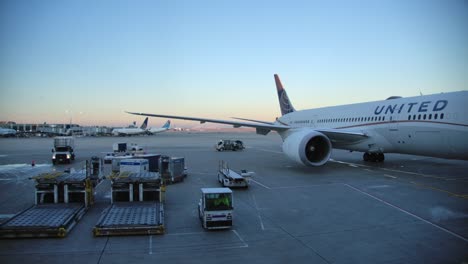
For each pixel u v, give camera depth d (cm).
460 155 1570
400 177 1772
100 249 766
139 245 792
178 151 3709
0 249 762
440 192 1391
